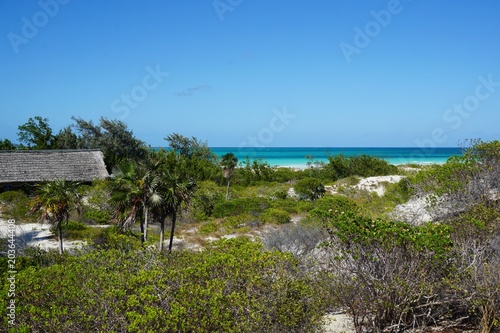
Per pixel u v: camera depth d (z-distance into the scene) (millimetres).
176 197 17438
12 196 29531
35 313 7027
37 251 14844
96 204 27234
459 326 8609
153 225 25984
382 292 8117
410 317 8742
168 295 7312
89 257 8883
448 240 8375
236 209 29141
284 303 7781
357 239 8336
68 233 22391
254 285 7949
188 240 22312
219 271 8273
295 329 7797
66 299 7305
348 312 8930
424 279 8125
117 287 7473
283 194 35875
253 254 8578
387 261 8289
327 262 9109
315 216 10820
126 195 17344
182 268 8445
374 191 36125
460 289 7941
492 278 7910
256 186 44562
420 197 15008
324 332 8367
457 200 12781
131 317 6758
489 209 10984
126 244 12258
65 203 18188
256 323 7266
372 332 8539
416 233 8531
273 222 26078
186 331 7020
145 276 7621
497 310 7969
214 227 25219
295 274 8508
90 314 7062
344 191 36875
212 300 7141
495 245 9336
